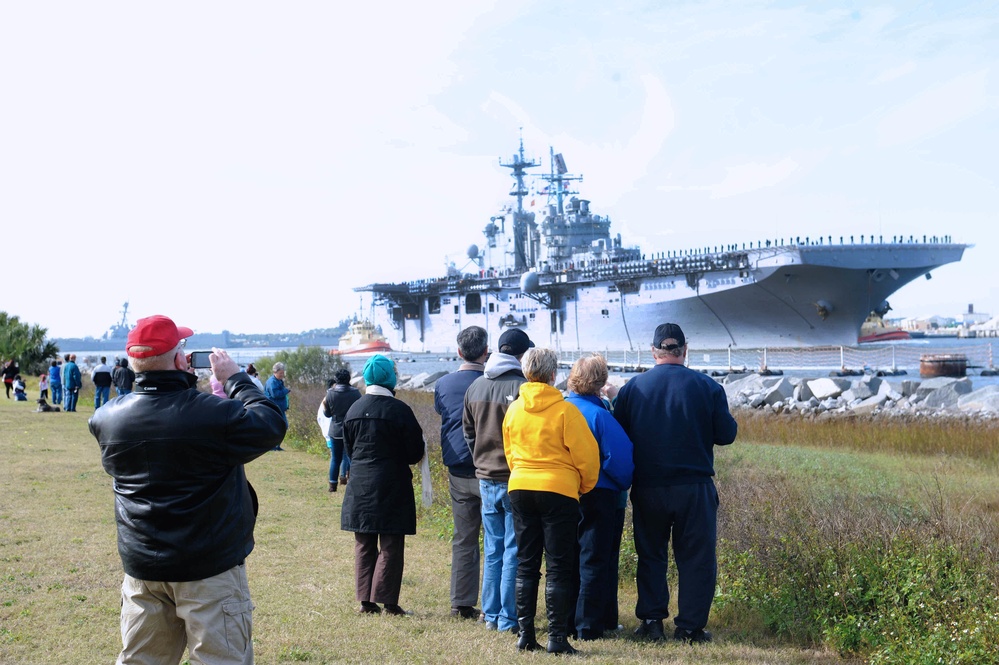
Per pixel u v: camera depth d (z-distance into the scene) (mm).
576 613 6270
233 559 3707
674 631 6473
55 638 5695
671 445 6086
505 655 5602
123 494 3625
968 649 5297
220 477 3656
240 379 3965
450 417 6793
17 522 9180
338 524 9859
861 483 11711
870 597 6281
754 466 13406
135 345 3650
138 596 3699
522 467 5668
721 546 7715
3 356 39219
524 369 5742
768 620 6539
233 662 3682
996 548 6926
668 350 6344
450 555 8672
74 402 23969
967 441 16703
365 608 6609
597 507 6129
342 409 12109
